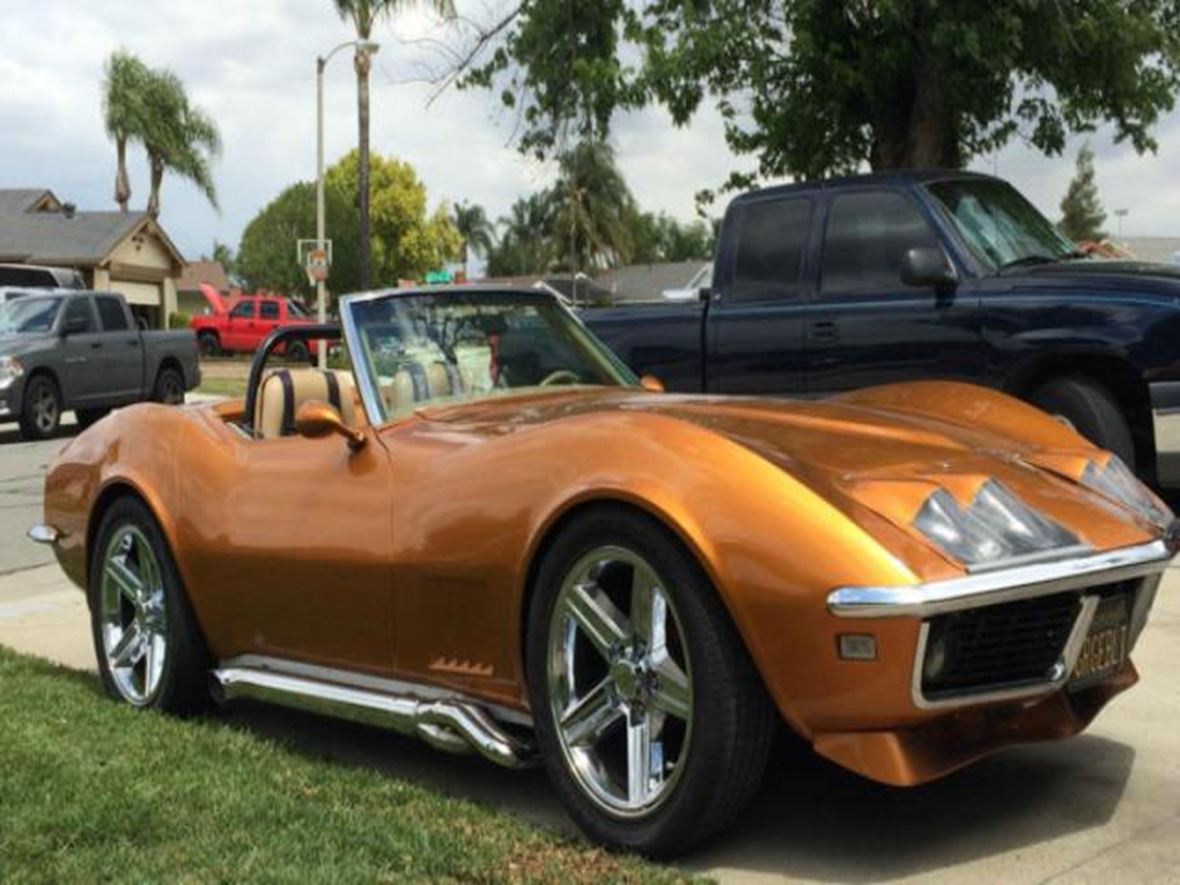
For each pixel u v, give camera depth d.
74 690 5.28
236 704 5.15
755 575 3.07
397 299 4.56
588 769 3.44
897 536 3.07
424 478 3.85
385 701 3.95
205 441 4.74
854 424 3.81
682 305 8.11
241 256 68.44
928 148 11.74
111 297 19.78
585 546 3.41
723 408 3.94
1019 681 3.24
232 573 4.45
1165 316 6.62
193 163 51.19
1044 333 6.90
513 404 4.29
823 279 7.62
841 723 3.09
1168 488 7.41
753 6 11.88
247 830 3.49
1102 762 3.99
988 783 3.84
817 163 13.02
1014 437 4.03
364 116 28.88
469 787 4.03
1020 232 7.66
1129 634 3.61
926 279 7.07
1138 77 11.52
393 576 3.87
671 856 3.32
